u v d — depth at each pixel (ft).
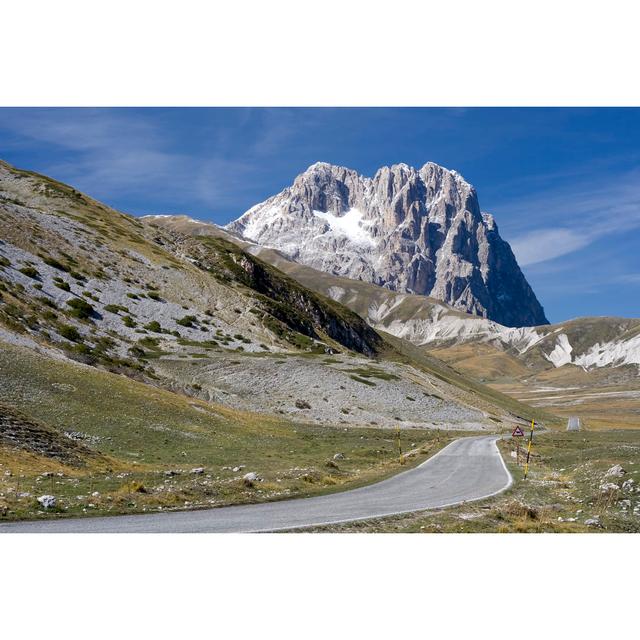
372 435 230.68
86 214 478.59
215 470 113.19
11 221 363.56
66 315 285.43
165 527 59.36
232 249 539.29
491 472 128.47
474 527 66.74
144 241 469.57
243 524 62.18
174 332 330.54
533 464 156.46
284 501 81.87
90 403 161.17
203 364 288.92
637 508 84.07
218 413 206.28
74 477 89.04
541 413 587.27
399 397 310.65
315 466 136.05
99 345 264.31
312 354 353.31
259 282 506.48
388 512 73.56
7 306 242.17
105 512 66.39
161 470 115.03
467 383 613.93
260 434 192.24
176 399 201.26
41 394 155.33
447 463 146.20
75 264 357.00
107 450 131.64
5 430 106.93
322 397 284.00
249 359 307.78
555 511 84.33
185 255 496.64
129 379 206.69
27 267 313.73
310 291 611.06
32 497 69.56
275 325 398.62
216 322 367.86
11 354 170.91
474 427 305.32
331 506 77.77
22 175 526.16
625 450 169.48
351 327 564.71
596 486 102.89
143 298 357.00
